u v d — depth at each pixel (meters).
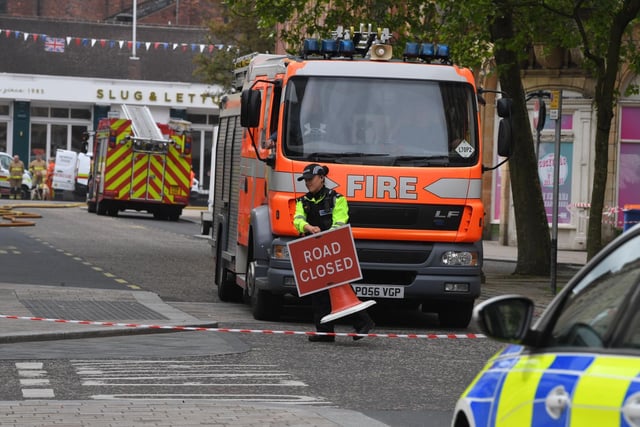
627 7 53.62
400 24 65.81
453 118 40.25
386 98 40.12
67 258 67.12
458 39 60.81
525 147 63.09
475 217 40.00
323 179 37.03
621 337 10.55
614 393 9.92
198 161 183.00
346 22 66.81
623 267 11.36
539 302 48.94
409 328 41.62
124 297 46.53
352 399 26.16
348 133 39.78
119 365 30.36
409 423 23.36
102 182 122.50
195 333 37.44
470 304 41.72
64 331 35.19
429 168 39.75
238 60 49.75
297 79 40.06
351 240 36.25
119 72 182.62
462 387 28.28
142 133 122.69
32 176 163.00
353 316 37.69
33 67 179.88
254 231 40.53
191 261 69.31
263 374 29.48
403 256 39.84
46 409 23.59
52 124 177.75
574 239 87.69
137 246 79.81
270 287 39.78
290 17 66.69
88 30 182.12
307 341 36.41
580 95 87.00
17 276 55.09
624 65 85.12
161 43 173.25
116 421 22.41
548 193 88.31
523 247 63.38
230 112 49.84
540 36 63.47
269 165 39.97
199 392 26.42
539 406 11.01
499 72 60.44
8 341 33.91
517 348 12.64
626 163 86.62
